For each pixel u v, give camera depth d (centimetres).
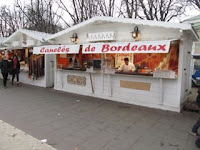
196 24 1098
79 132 431
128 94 675
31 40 1003
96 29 731
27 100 716
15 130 433
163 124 486
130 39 649
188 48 664
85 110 599
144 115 554
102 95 743
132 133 430
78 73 820
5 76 961
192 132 420
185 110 601
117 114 562
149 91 626
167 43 517
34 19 2138
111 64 705
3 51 1238
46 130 438
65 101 709
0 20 2753
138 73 632
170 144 379
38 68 997
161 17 1716
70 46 730
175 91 577
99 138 402
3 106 629
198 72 1089
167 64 583
